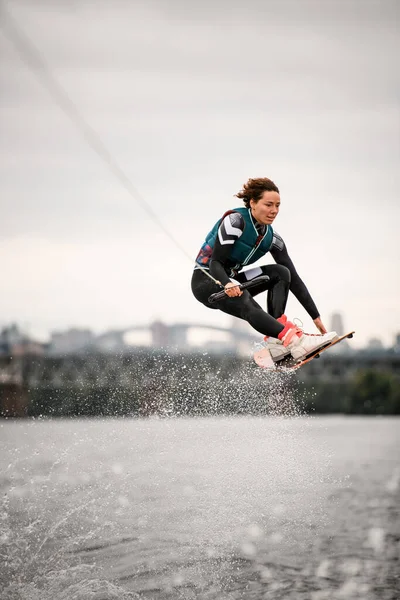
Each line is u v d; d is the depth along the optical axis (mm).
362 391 174500
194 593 18531
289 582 19375
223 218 16625
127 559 20484
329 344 16344
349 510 27094
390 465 41875
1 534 22453
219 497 25562
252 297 16844
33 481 30656
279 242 17297
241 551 21328
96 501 26078
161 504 25125
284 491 27688
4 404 114625
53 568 19766
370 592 18922
